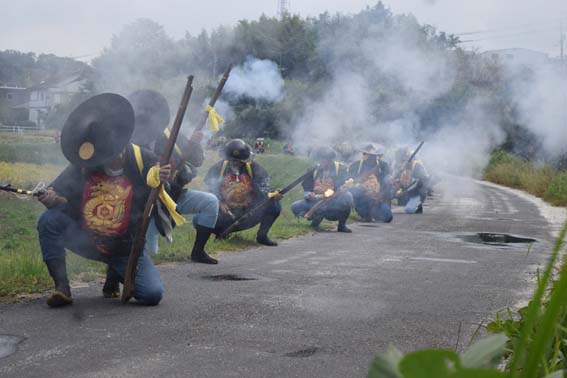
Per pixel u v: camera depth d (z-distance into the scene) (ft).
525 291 20.93
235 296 19.20
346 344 14.44
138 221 17.69
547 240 35.68
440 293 20.30
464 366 2.68
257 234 31.17
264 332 15.28
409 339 14.98
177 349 13.83
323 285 21.20
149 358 13.17
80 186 17.44
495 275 23.84
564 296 2.93
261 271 23.80
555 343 8.67
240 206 30.35
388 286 21.26
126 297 17.58
